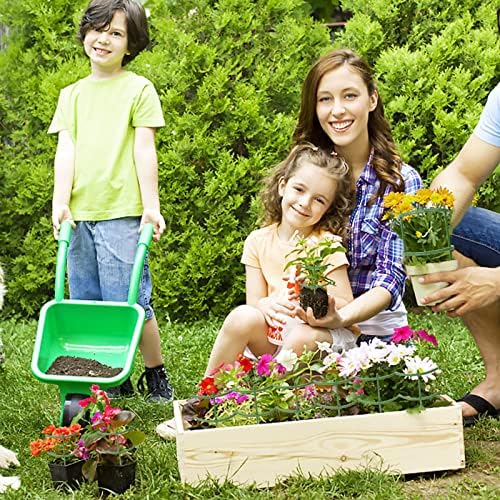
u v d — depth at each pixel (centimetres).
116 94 509
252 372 435
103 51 505
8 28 681
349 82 458
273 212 470
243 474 416
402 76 616
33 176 628
